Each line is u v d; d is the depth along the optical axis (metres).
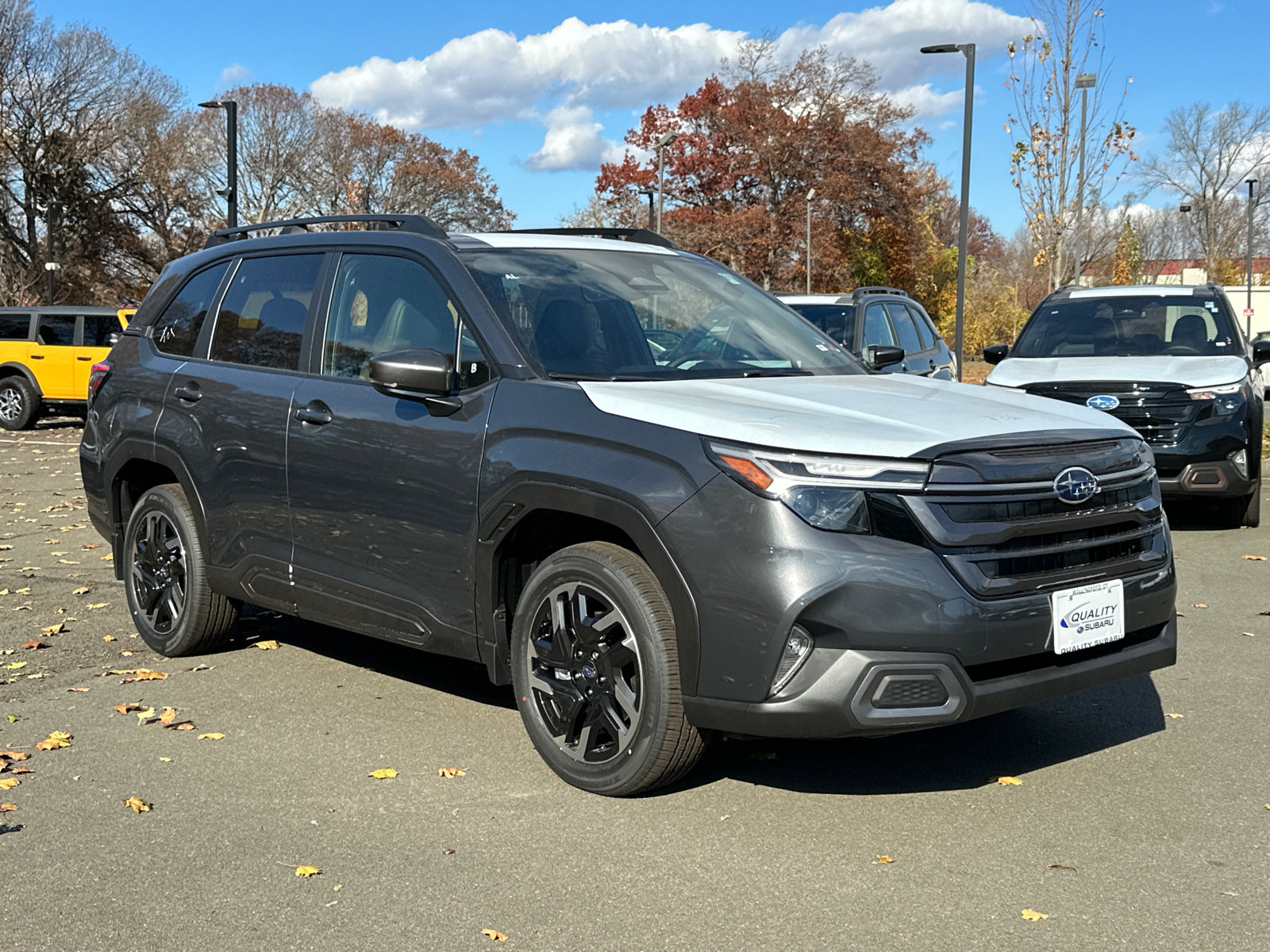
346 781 3.92
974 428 3.56
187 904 3.06
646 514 3.49
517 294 4.29
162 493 5.39
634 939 2.86
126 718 4.59
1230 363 8.94
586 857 3.33
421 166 67.12
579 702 3.80
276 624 6.09
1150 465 3.88
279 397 4.76
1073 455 3.60
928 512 3.32
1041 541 3.51
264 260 5.21
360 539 4.42
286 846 3.41
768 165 59.31
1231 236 63.25
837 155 59.19
